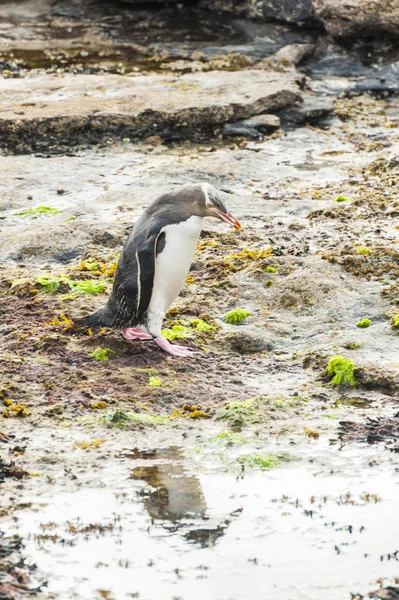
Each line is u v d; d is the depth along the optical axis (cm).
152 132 2172
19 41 2883
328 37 2775
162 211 1177
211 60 2686
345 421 1063
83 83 2427
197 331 1272
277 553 848
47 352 1198
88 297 1355
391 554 849
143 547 851
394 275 1398
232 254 1490
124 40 2889
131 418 1056
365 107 2427
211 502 917
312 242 1557
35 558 831
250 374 1178
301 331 1280
